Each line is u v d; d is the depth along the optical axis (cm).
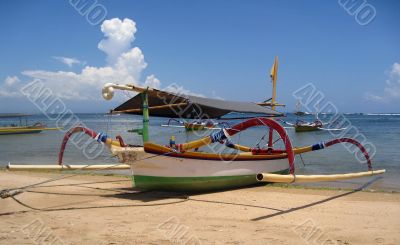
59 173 1398
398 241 574
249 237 580
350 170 1472
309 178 810
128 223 655
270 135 1206
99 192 972
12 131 3784
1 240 554
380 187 1101
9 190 874
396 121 7775
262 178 698
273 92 1324
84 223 652
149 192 971
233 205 823
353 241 571
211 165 939
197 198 896
